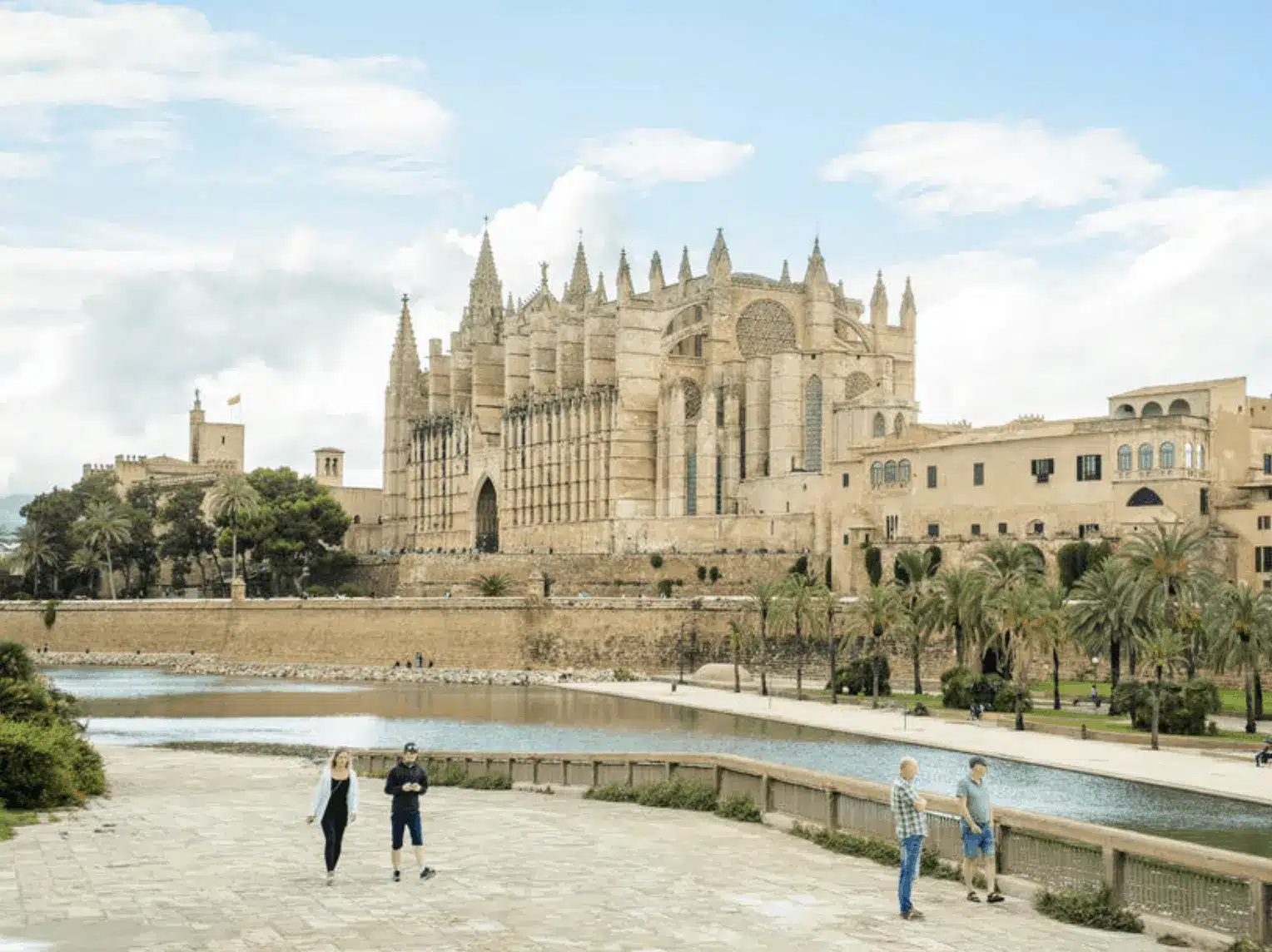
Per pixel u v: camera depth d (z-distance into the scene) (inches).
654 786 2007.9
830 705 4837.6
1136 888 1206.9
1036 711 4345.5
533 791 2241.6
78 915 1186.0
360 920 1173.7
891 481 6407.5
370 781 2463.1
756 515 7121.1
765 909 1243.2
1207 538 5275.6
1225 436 5551.2
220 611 6899.6
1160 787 2903.5
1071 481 5659.5
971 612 4473.4
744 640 6122.1
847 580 6476.4
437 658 6348.4
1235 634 3737.7
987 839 1306.6
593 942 1107.9
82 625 7347.4
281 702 5167.3
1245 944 1091.9
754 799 1825.8
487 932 1136.8
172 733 4153.5
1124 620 4069.9
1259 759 3206.2
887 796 1521.9
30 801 1932.8
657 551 7421.3
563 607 6245.1
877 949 1104.2
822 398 7445.9
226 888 1310.3
